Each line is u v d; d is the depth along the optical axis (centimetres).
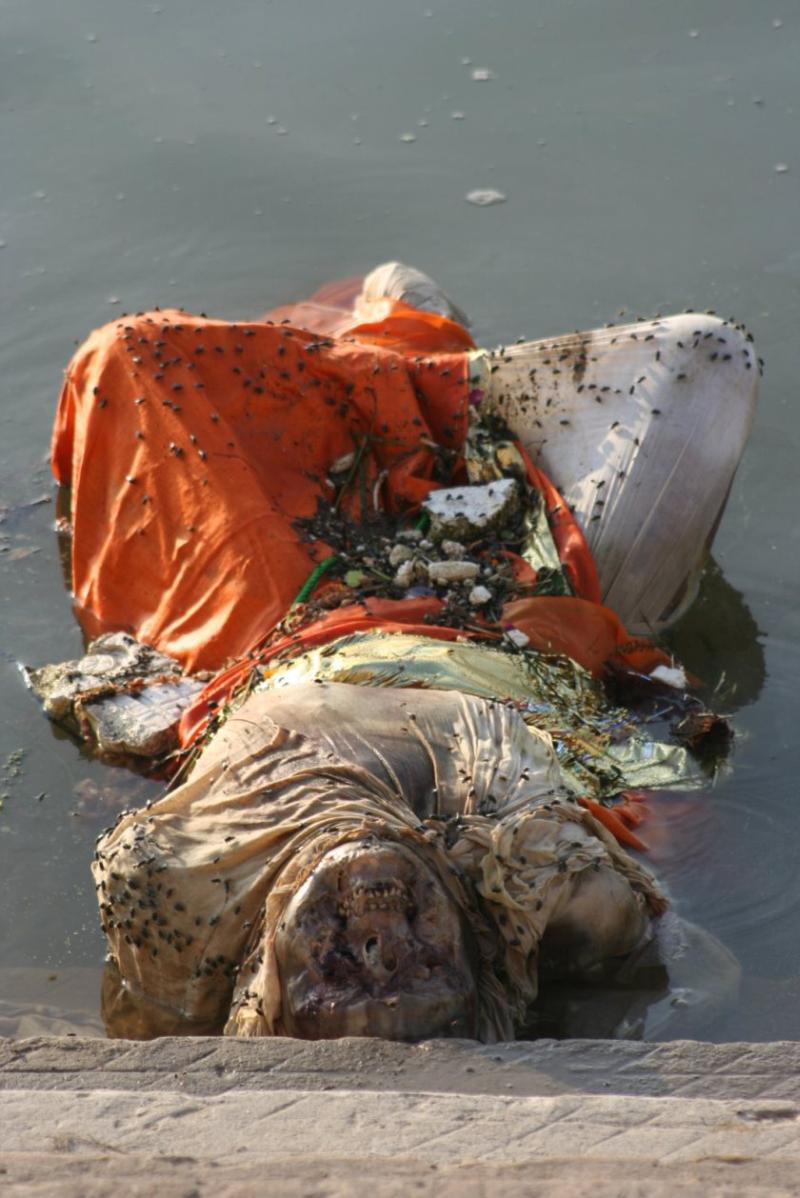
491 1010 375
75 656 566
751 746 507
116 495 577
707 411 572
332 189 844
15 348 734
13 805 497
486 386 598
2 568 613
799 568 594
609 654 539
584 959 396
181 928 391
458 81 937
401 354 632
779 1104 280
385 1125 271
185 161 870
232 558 543
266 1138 267
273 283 769
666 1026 385
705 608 580
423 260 783
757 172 838
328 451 591
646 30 982
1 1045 313
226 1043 315
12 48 981
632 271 766
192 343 580
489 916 383
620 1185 241
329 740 416
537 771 409
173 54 976
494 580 545
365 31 998
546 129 887
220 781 412
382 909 358
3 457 672
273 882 382
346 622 511
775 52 952
